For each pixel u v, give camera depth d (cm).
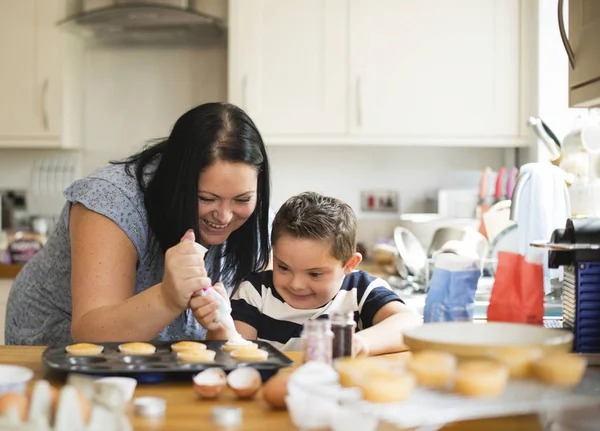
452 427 81
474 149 363
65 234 152
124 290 132
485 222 255
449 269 111
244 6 333
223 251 155
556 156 194
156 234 140
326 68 331
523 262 122
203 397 91
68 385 76
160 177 137
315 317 149
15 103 349
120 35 364
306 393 78
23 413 71
